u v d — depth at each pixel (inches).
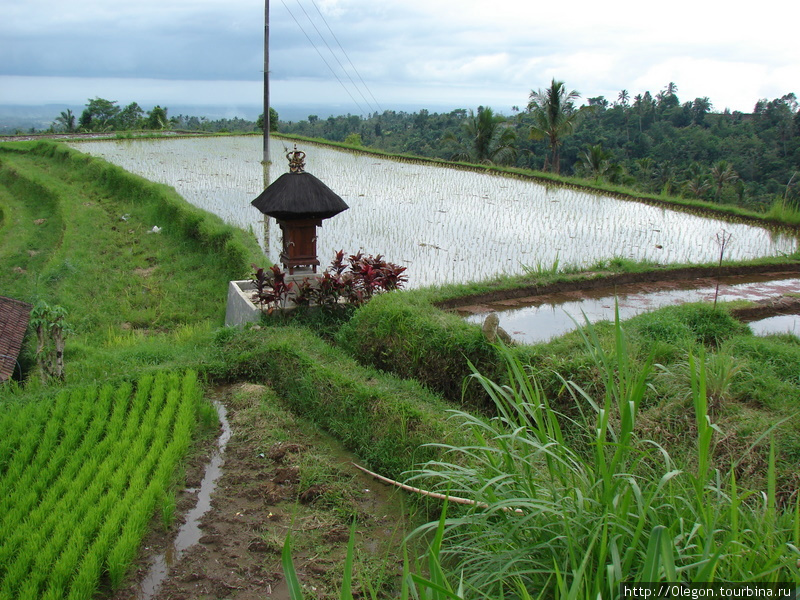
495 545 139.1
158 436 237.8
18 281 546.3
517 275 423.8
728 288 414.3
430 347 267.6
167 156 1112.2
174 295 486.9
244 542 183.6
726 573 111.0
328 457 230.4
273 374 294.8
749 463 173.8
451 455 197.8
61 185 854.5
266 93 942.4
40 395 276.5
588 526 124.1
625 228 586.2
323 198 344.8
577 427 212.2
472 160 1239.5
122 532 182.7
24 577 163.0
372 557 174.2
